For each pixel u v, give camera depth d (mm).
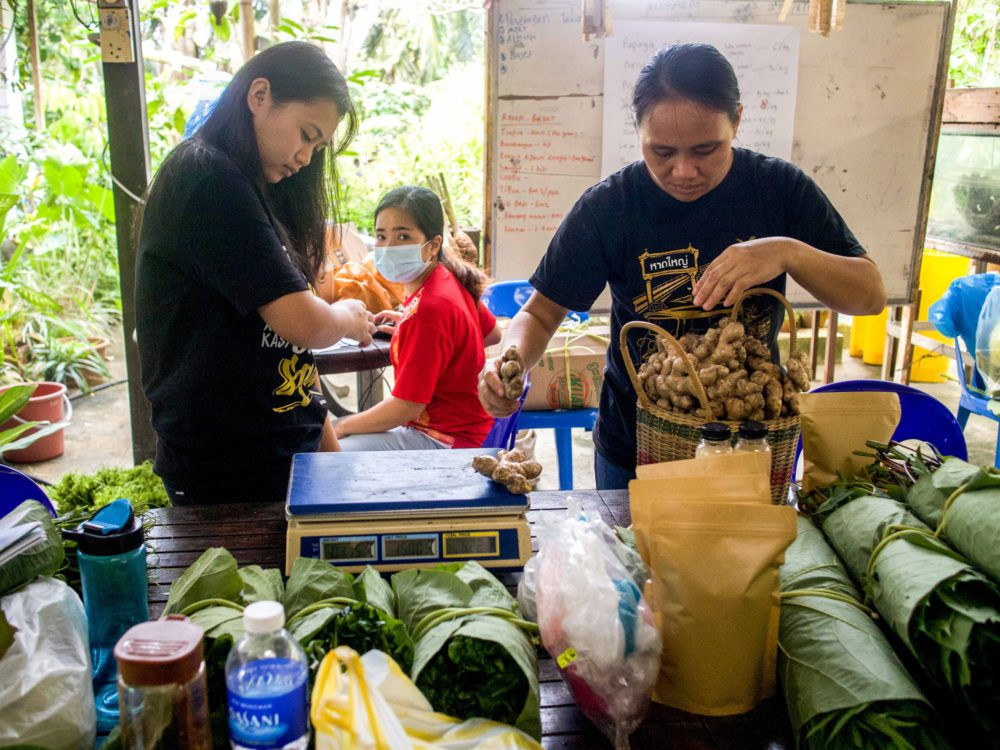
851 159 3533
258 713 817
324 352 2693
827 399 1427
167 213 1497
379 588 1092
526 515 1480
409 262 2350
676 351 1313
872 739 923
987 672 944
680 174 1494
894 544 1082
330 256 3211
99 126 5227
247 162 1540
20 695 865
